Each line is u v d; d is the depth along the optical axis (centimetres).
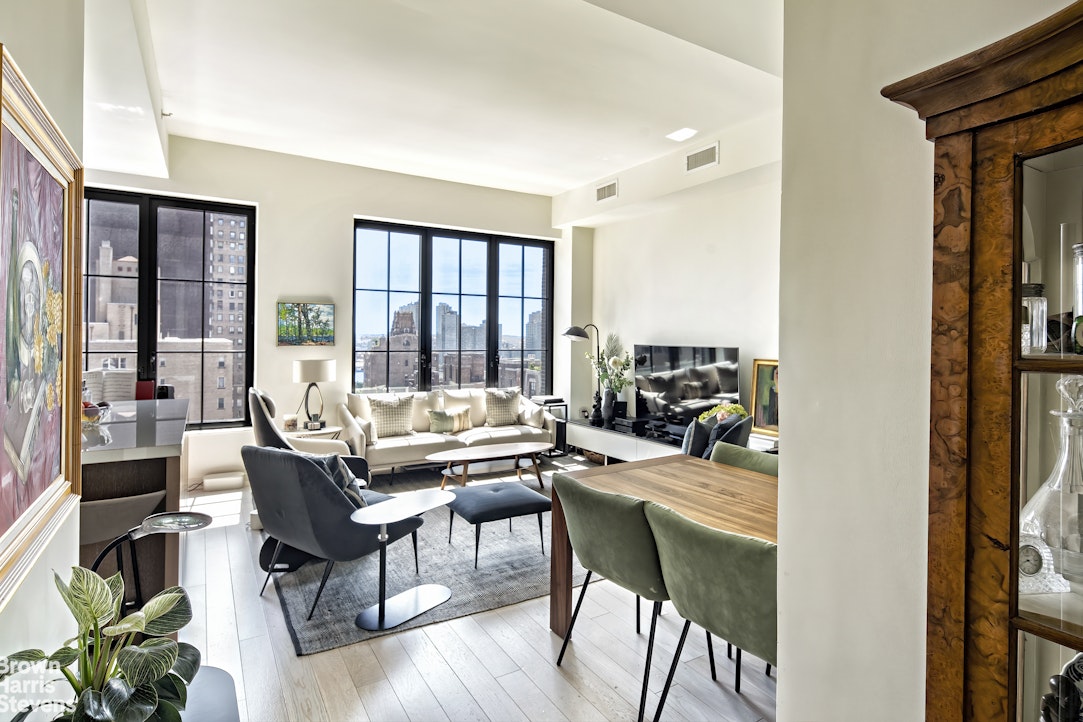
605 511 202
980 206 80
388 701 212
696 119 429
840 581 111
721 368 515
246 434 515
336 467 280
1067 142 70
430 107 409
